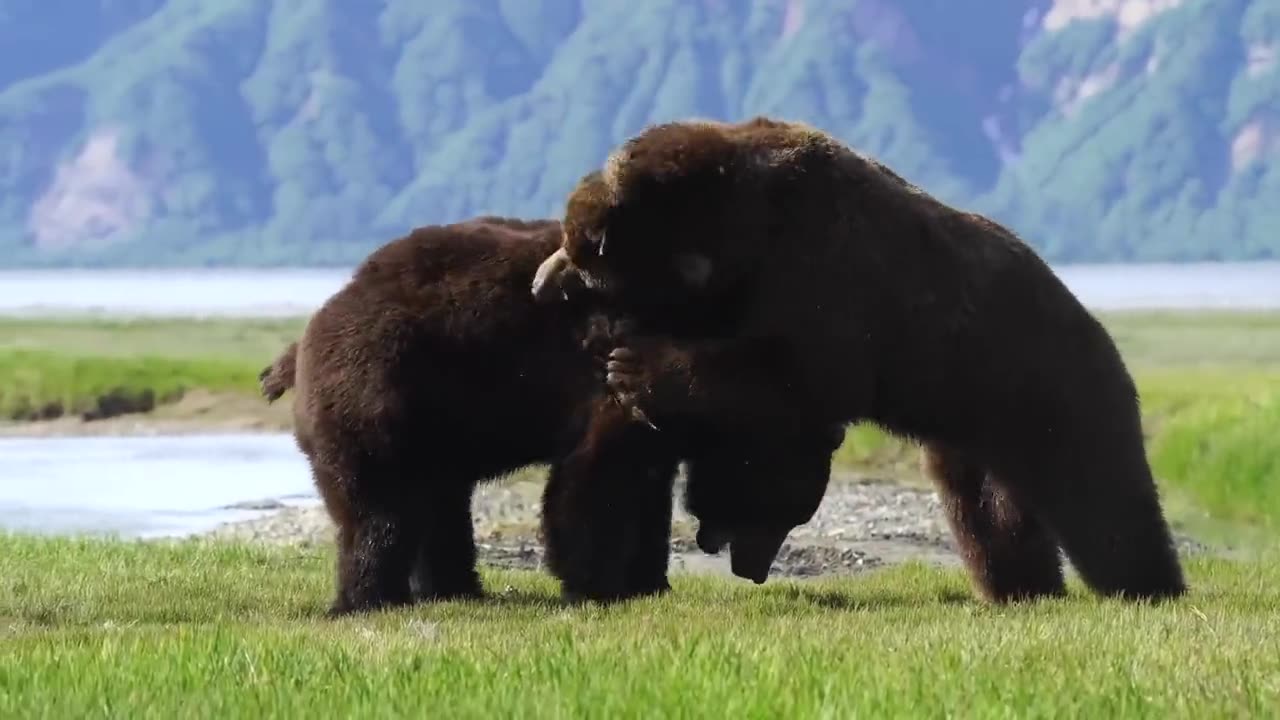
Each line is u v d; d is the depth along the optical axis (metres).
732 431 13.65
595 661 10.40
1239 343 75.94
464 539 15.47
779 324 13.36
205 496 31.95
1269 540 25.45
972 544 15.12
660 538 14.84
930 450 14.91
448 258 14.36
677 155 13.45
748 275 13.48
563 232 13.92
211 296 171.12
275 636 11.84
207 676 10.31
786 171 13.40
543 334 14.12
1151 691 9.43
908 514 27.92
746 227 13.39
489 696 9.41
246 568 18.39
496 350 14.12
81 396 49.22
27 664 10.71
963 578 17.66
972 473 14.93
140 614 14.76
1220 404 35.03
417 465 14.24
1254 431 30.88
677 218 13.41
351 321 14.21
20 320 104.12
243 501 31.08
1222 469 29.84
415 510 14.29
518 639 11.66
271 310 127.69
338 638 11.77
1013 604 14.25
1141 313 111.81
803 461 13.79
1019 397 14.11
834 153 13.62
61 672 10.45
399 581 14.30
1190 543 25.05
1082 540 14.29
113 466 38.00
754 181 13.39
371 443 14.09
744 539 14.16
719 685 9.59
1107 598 13.99
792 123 13.91
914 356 13.77
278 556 19.95
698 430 13.73
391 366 14.02
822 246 13.37
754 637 11.48
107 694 9.75
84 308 135.00
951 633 11.58
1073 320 14.41
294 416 14.79
